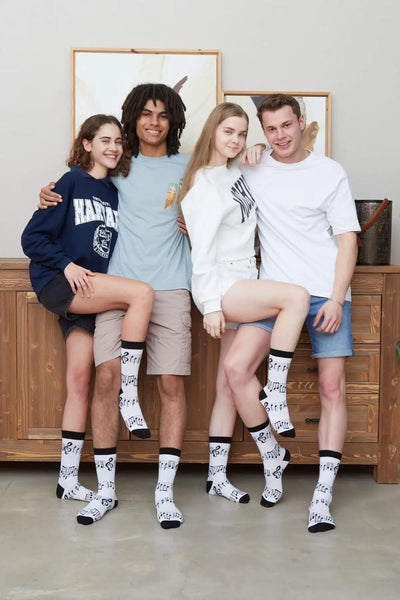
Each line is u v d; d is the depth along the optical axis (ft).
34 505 8.57
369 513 8.39
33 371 9.40
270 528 7.91
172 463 8.41
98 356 8.45
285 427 8.04
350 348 8.57
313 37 10.55
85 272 8.34
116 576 6.75
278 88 10.59
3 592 6.43
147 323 8.21
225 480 8.96
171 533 7.76
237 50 10.53
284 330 7.98
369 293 9.32
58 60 10.46
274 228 8.56
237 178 8.51
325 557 7.20
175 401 8.54
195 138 10.51
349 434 9.45
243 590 6.51
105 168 8.81
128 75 10.42
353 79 10.62
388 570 6.93
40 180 10.62
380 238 9.61
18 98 10.50
